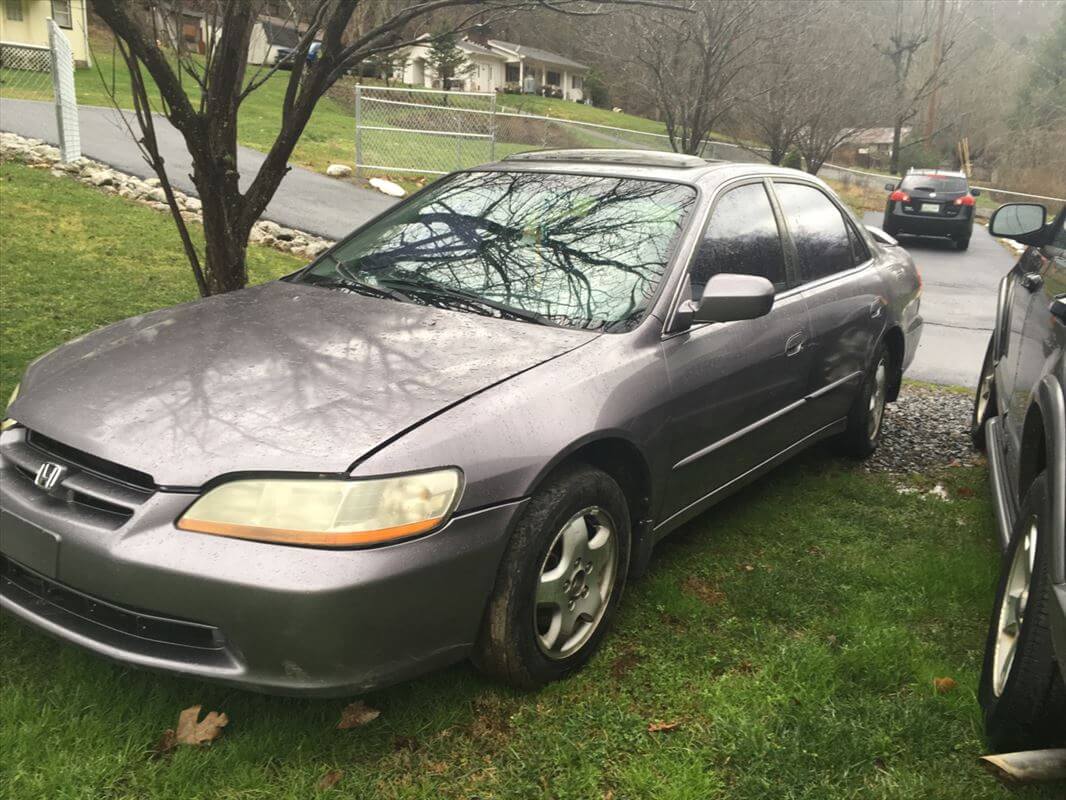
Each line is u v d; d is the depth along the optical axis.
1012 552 2.79
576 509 2.79
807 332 4.08
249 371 2.75
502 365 2.82
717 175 3.86
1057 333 3.01
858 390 4.83
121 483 2.45
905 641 3.15
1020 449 3.18
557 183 3.85
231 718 2.60
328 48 4.28
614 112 53.72
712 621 3.32
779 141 14.84
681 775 2.48
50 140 13.69
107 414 2.59
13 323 6.17
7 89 22.94
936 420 6.28
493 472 2.54
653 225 3.52
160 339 3.03
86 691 2.61
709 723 2.73
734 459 3.75
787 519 4.31
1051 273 3.75
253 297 3.47
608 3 4.34
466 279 3.42
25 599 2.61
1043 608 2.41
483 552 2.53
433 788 2.40
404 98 20.62
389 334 3.01
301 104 4.34
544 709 2.75
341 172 16.78
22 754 2.36
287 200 13.20
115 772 2.34
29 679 2.70
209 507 2.35
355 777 2.42
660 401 3.10
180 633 2.41
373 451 2.40
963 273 16.03
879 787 2.49
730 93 10.94
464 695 2.77
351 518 2.32
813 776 2.50
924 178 20.12
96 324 6.34
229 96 4.23
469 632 2.59
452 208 3.87
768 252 4.00
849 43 16.59
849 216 4.96
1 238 8.51
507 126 20.64
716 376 3.41
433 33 4.68
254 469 2.36
